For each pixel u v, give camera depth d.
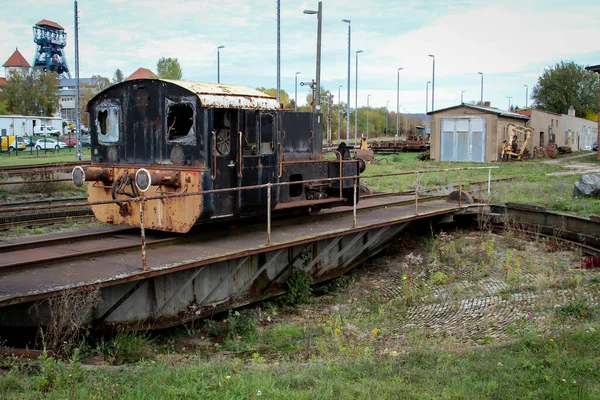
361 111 113.06
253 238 11.25
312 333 9.47
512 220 17.11
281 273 11.77
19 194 20.41
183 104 10.57
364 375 6.39
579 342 7.06
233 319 9.80
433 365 6.72
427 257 15.29
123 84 11.48
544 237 16.03
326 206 14.66
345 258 13.81
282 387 6.01
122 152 11.68
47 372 5.96
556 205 18.52
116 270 8.44
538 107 97.88
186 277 9.56
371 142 71.44
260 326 10.25
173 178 10.35
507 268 12.75
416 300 11.43
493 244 15.02
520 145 47.59
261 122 11.54
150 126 11.12
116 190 11.16
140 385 5.93
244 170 11.16
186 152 10.55
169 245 10.49
